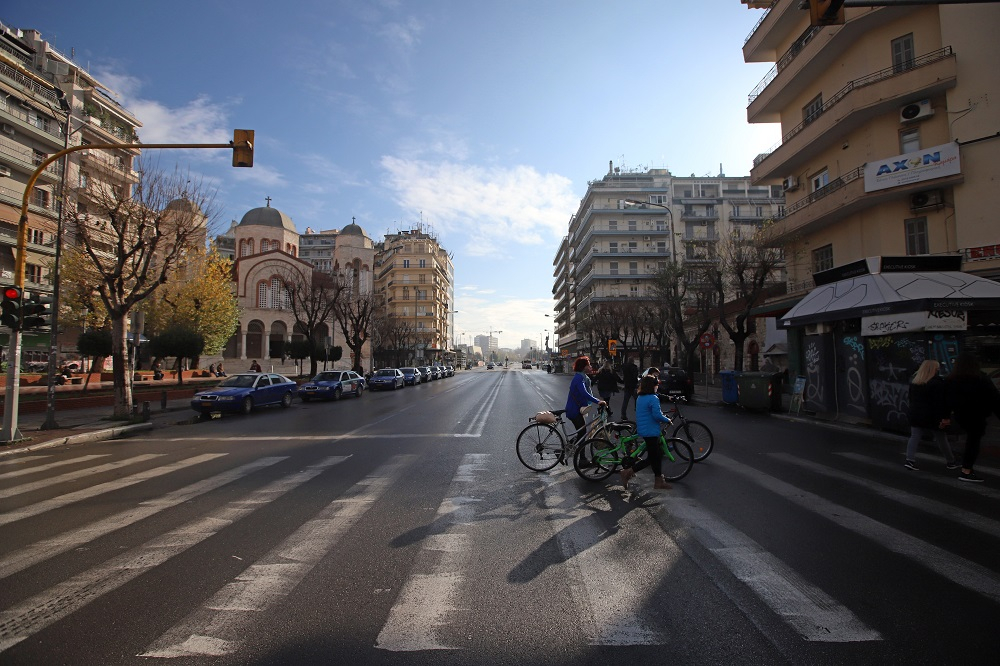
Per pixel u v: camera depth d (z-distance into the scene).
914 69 16.98
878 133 18.42
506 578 4.10
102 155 35.59
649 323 35.91
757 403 16.56
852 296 12.32
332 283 42.72
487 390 33.25
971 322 12.04
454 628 3.33
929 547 4.70
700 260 24.27
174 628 3.34
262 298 56.25
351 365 60.75
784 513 5.76
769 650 3.07
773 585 3.95
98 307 27.62
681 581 4.03
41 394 21.45
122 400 15.91
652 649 3.09
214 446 11.09
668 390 21.11
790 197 24.28
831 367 13.73
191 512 5.95
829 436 11.38
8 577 4.16
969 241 16.08
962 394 7.20
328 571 4.24
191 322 32.75
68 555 4.62
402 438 11.73
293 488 7.04
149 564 4.40
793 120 23.62
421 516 5.73
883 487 6.87
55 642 3.18
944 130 16.89
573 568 4.29
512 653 3.04
